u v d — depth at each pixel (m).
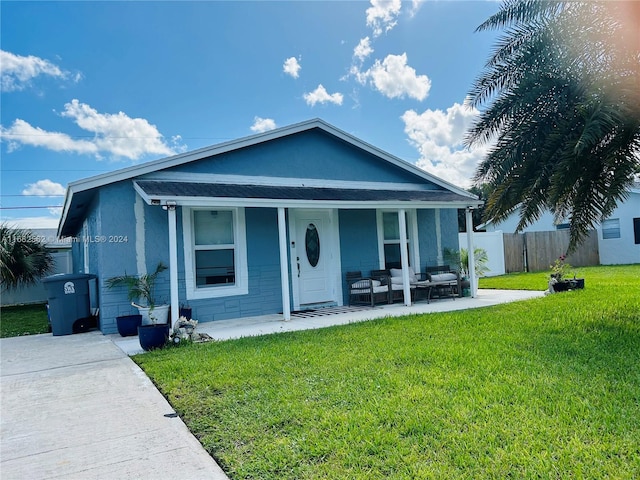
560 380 4.28
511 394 3.94
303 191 9.93
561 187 6.71
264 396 4.20
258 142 9.91
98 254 8.73
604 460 2.77
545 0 7.00
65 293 8.84
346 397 4.05
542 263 19.86
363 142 11.29
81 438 3.54
